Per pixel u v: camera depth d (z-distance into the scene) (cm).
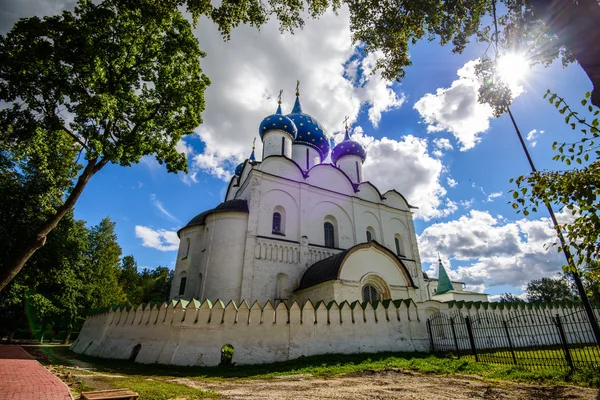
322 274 2081
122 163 1623
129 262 5519
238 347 1409
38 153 1487
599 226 493
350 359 1375
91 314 2202
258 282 2205
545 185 568
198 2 1246
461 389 803
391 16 1166
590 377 866
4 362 1134
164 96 1700
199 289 2447
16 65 1246
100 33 1395
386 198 3334
